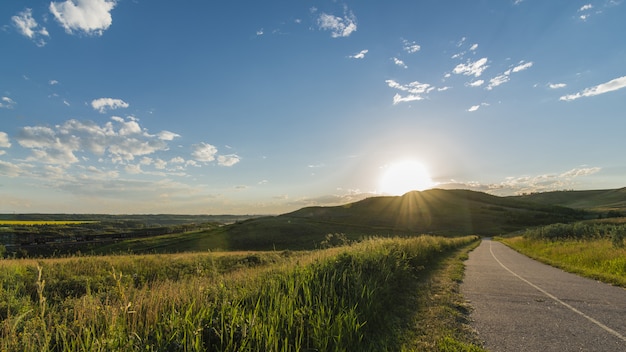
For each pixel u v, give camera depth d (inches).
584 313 270.8
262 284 257.3
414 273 470.3
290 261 436.5
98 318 167.9
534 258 802.8
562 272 538.9
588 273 487.8
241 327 162.2
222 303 195.2
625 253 537.0
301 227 2925.7
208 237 2500.0
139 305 178.2
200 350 143.8
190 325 155.9
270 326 169.0
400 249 514.9
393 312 265.0
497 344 199.8
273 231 2748.5
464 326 233.9
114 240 2315.5
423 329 225.0
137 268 564.7
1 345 140.3
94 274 495.2
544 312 273.9
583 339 208.4
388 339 203.2
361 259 361.7
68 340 151.6
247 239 2458.2
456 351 186.4
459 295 339.6
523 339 208.1
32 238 2026.3
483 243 1817.2
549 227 1311.5
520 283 421.7
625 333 219.3
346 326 191.2
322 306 206.7
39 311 213.3
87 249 1935.3
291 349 166.9
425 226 4042.8
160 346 141.1
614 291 366.6
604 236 927.7
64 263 553.9
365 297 250.1
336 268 323.9
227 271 611.8
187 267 618.8
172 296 208.4
